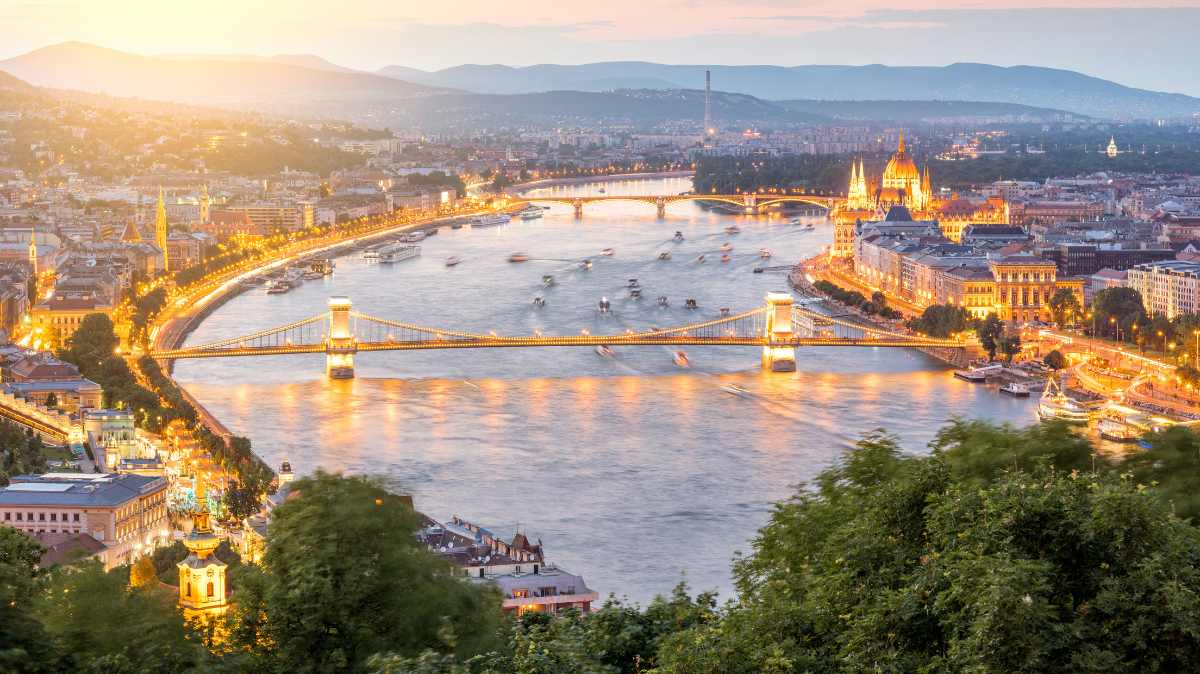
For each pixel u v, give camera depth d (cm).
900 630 18738
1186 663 17138
